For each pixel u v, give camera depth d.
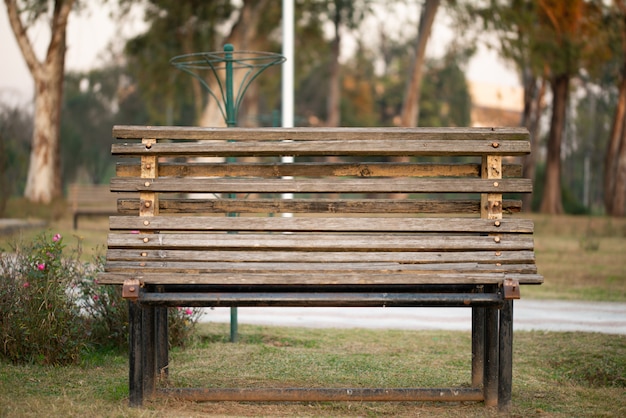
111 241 6.43
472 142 6.52
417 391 6.75
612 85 70.69
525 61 37.00
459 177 6.80
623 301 15.26
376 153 6.53
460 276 6.36
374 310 13.98
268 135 6.60
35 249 9.04
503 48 36.56
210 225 6.45
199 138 6.59
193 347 9.76
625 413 7.12
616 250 26.39
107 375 7.99
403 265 6.41
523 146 6.52
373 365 8.90
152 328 6.71
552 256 23.94
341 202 6.61
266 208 6.63
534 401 7.47
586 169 90.31
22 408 6.52
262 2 39.00
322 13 48.81
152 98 46.31
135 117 82.38
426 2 43.22
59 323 8.43
